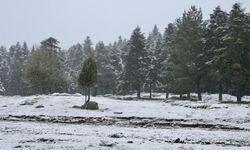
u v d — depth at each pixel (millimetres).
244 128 23000
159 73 69000
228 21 46375
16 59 96062
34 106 38094
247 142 15984
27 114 31672
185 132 19750
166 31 75750
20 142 14164
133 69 67812
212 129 22250
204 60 50469
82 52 105938
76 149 12594
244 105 35750
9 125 21672
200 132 19891
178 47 54281
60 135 16812
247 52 43781
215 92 62781
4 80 103875
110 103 40531
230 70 43781
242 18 43844
